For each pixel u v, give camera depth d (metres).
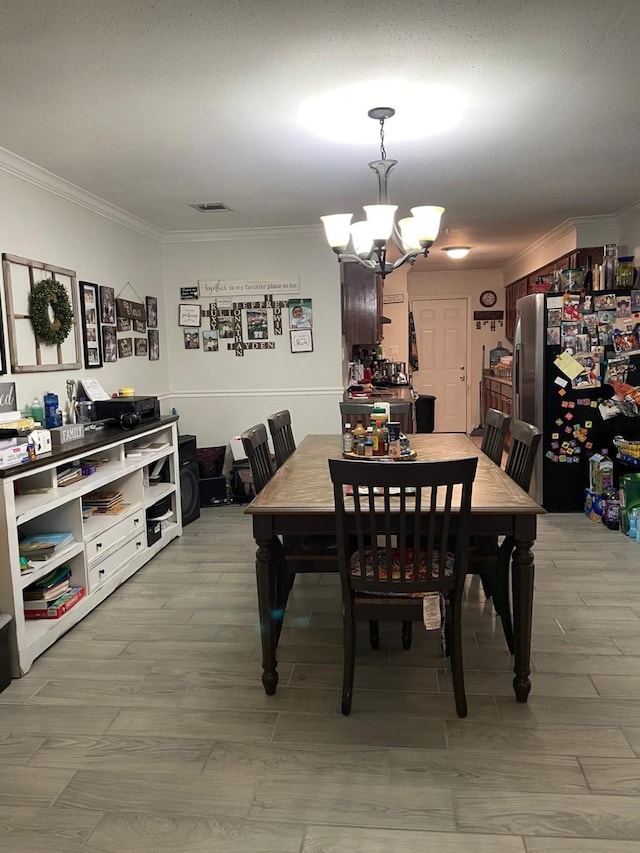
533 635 2.69
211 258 5.16
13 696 2.32
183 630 2.84
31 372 3.28
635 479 3.98
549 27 1.95
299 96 2.42
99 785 1.83
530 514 2.10
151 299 4.95
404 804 1.73
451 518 2.18
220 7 1.79
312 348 5.16
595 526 4.23
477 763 1.89
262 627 2.26
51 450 2.81
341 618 2.94
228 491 5.23
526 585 2.14
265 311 5.18
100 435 3.32
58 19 1.83
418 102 2.50
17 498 2.68
